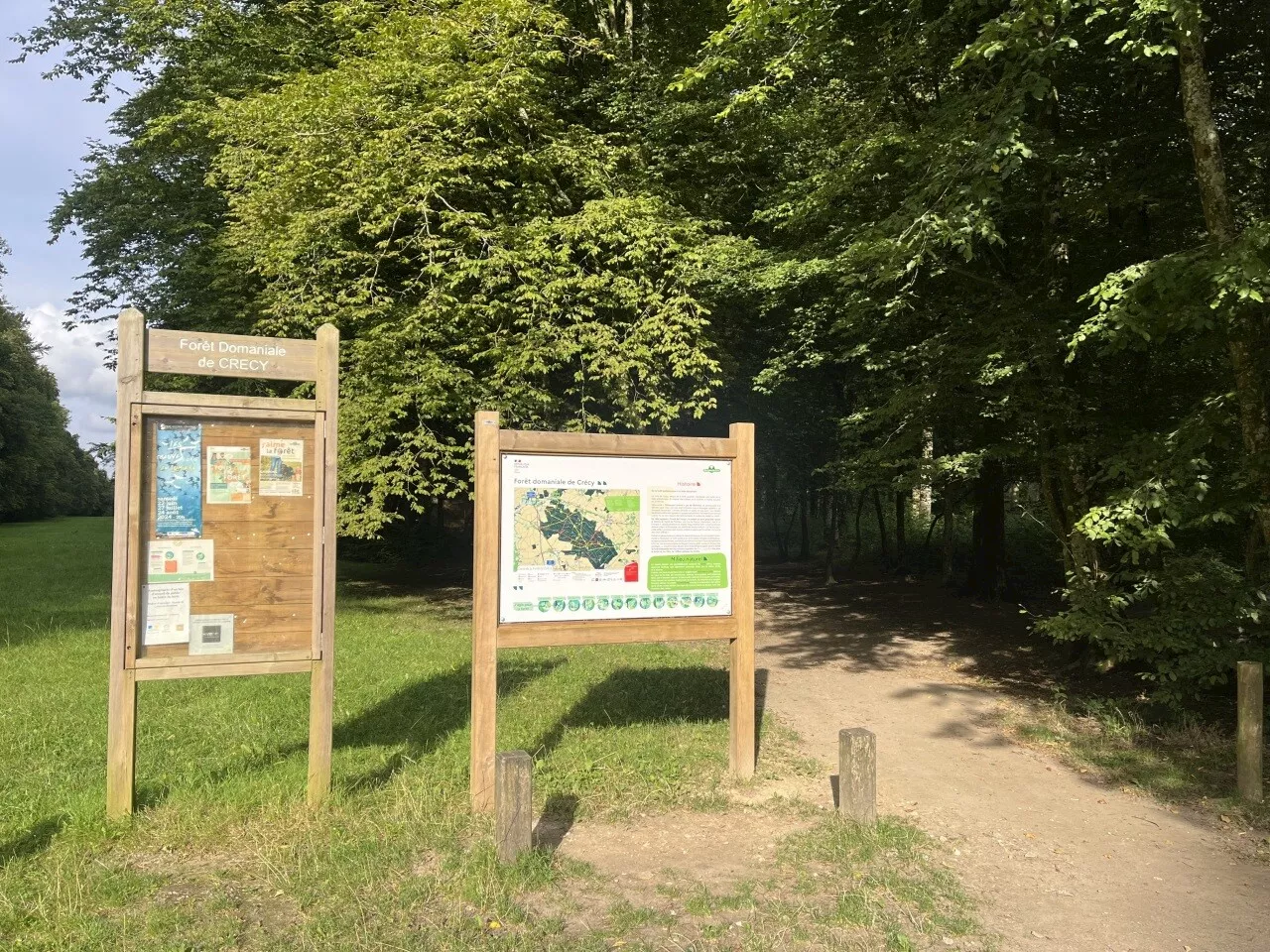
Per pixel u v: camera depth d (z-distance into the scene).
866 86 10.19
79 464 84.31
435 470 12.17
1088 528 6.85
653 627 5.46
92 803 4.79
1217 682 6.91
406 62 11.96
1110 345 6.37
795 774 5.88
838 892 4.09
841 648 11.23
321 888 3.92
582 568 5.30
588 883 4.12
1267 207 8.33
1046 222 8.76
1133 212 8.91
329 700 4.92
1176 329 6.82
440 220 12.39
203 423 4.79
